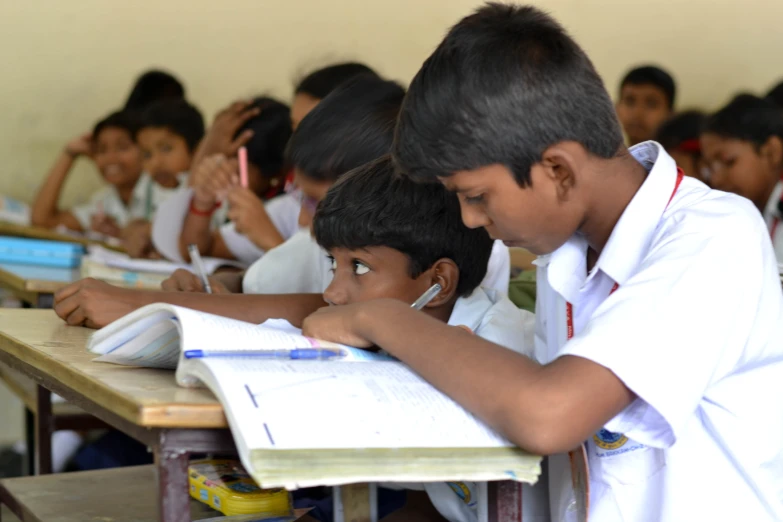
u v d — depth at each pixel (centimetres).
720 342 136
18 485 203
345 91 230
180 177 555
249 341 136
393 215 173
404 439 120
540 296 183
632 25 685
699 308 135
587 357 129
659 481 157
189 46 654
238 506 174
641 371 129
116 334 144
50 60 631
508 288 243
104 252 374
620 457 160
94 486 204
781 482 158
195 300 203
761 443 155
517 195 138
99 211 590
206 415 118
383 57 684
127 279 319
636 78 598
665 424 138
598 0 679
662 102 597
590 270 167
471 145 135
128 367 147
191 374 127
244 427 112
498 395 126
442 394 133
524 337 183
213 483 182
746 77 696
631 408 138
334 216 175
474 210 144
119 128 569
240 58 663
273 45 667
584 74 140
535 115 135
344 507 174
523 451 128
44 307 305
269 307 207
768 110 409
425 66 142
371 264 177
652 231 151
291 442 113
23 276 319
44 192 579
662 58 691
